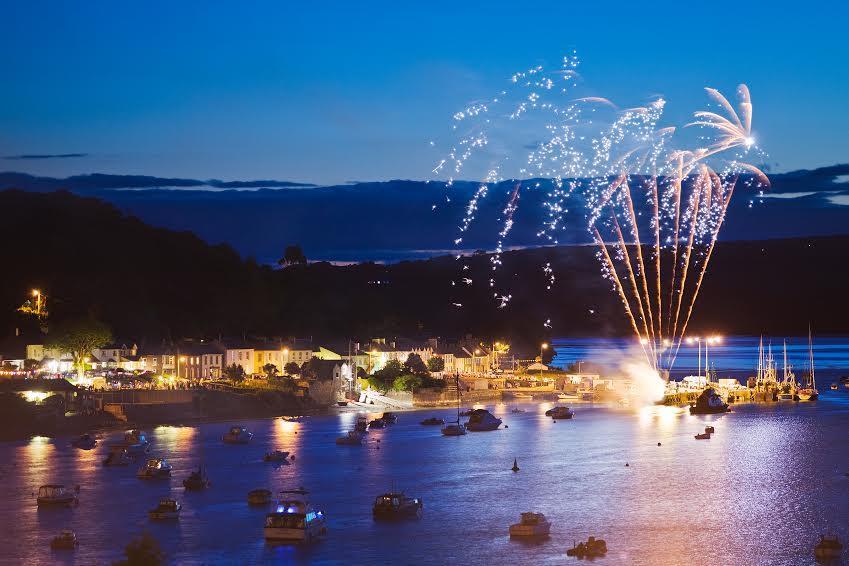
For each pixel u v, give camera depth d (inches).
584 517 5393.7
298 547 4776.1
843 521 5270.7
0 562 4525.1
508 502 5782.5
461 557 4613.7
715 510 5541.3
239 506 5644.7
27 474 6653.5
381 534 5027.1
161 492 6043.3
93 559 4559.5
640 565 4495.6
